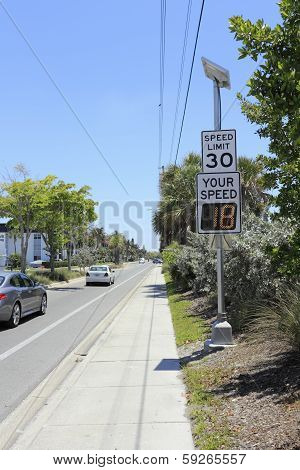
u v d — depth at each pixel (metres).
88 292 28.05
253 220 11.63
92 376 7.91
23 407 6.63
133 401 6.45
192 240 17.92
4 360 9.73
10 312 13.77
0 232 85.19
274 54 4.78
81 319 15.89
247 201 20.44
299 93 4.54
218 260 9.48
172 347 10.23
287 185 5.64
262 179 5.96
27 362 9.54
